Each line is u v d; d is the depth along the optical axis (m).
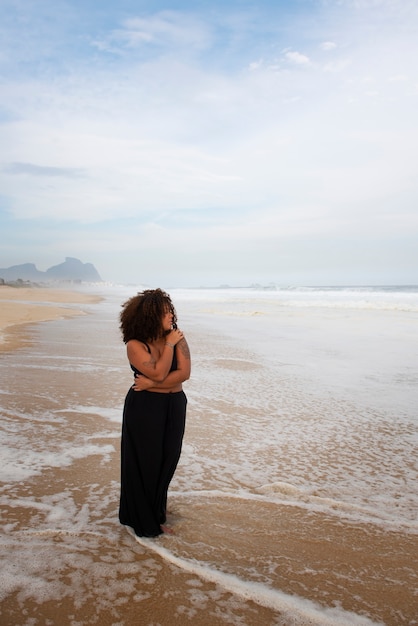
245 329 17.48
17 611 2.36
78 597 2.49
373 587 2.69
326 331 16.66
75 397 6.98
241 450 5.05
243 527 3.36
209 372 9.38
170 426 3.23
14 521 3.30
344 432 5.73
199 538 3.18
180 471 4.42
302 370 9.64
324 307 29.14
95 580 2.65
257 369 9.73
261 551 3.04
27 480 4.04
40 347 12.05
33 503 3.60
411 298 41.16
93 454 4.71
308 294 55.34
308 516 3.57
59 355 10.84
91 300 46.44
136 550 2.99
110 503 3.64
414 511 3.71
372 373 9.36
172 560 2.87
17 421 5.76
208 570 2.78
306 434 5.64
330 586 2.68
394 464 4.73
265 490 4.03
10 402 6.59
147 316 3.17
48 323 19.42
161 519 3.29
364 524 3.46
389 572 2.85
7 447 4.84
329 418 6.32
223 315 24.31
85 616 2.35
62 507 3.55
